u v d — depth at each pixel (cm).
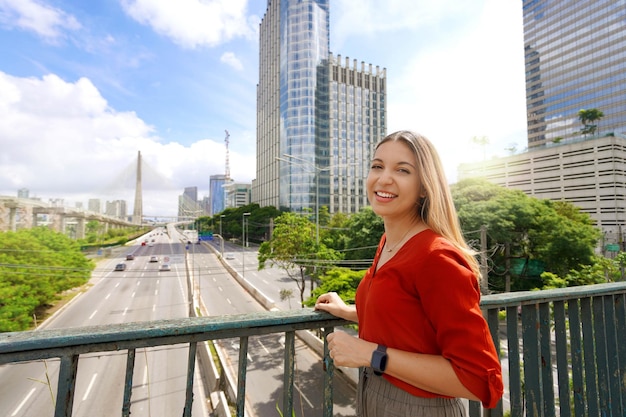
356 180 7681
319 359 1270
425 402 101
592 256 1780
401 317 97
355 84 7906
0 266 1902
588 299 182
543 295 158
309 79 7019
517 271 2095
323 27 7444
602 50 5953
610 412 180
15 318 1636
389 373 94
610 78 5825
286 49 7212
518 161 4544
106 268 4000
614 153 3656
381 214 117
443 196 113
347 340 103
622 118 5644
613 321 188
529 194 4388
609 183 3647
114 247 5188
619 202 3638
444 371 87
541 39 6956
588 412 174
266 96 8750
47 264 2209
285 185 7144
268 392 1092
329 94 7394
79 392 1180
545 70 6888
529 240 2011
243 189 13062
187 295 2748
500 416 144
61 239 2770
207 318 110
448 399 103
